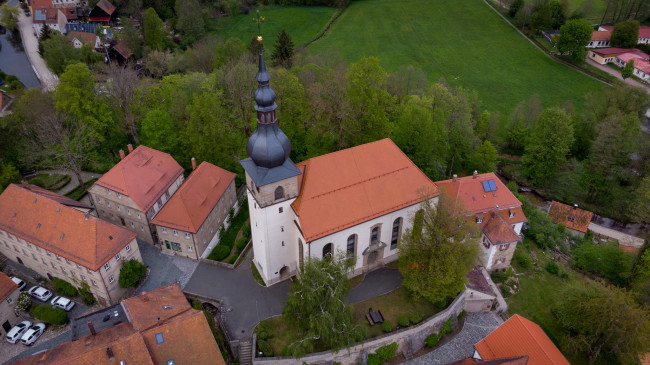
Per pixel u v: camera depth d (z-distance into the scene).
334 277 47.84
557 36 141.12
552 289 62.97
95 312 50.16
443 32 155.62
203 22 142.62
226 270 61.06
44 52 122.62
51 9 148.75
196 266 62.00
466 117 87.31
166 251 64.31
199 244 62.06
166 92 83.81
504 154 106.12
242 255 63.06
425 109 75.00
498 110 119.06
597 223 87.69
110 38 139.62
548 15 145.50
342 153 54.56
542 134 90.19
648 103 99.25
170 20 147.38
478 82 130.75
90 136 80.19
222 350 50.59
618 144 87.69
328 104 73.56
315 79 89.62
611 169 87.50
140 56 131.12
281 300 56.44
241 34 148.12
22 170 81.44
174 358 45.31
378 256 59.81
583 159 101.25
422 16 165.00
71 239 56.47
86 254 54.81
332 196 52.75
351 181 53.94
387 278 58.97
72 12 156.50
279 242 55.00
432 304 55.94
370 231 55.59
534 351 45.91
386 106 80.19
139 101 85.19
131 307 49.19
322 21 159.25
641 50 138.38
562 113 88.75
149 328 46.56
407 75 105.00
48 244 57.19
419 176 57.34
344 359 50.78
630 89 99.50
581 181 89.69
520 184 97.69
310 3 169.00
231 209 71.81
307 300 46.69
